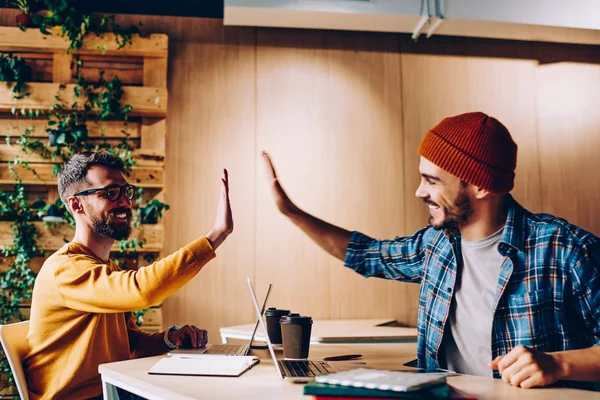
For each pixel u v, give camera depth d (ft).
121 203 6.47
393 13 11.19
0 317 10.77
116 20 11.75
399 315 11.89
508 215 4.97
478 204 4.92
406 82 12.50
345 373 3.59
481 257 5.14
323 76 12.26
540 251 4.77
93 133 11.41
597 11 11.68
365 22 11.63
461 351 5.20
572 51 13.01
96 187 6.36
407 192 12.23
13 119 11.25
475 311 5.12
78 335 5.72
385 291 11.90
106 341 5.88
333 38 12.39
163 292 5.35
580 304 4.56
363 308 11.80
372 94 12.37
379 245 6.13
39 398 5.62
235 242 11.59
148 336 6.66
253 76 12.07
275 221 11.75
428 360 5.41
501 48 12.86
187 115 11.78
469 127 4.74
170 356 5.19
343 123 12.21
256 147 11.88
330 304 11.71
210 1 12.46
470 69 12.72
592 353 3.91
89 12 11.37
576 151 12.76
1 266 10.88
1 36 11.06
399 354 6.19
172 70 11.85
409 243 5.98
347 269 11.85
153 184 11.30
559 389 3.71
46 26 11.23
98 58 11.57
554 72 12.92
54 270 5.76
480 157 4.66
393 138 12.32
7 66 11.02
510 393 3.58
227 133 11.84
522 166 12.57
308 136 12.08
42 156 11.14
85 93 11.25
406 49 12.59
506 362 3.86
